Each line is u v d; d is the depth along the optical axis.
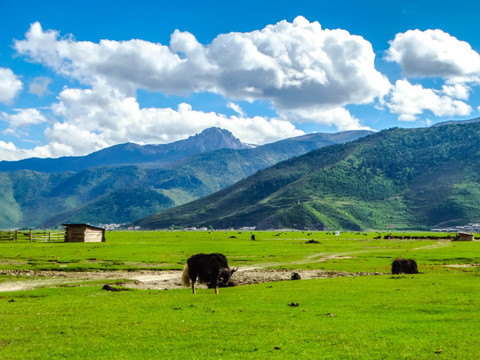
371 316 20.94
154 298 28.88
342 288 31.56
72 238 117.94
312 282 37.03
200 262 31.14
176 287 39.91
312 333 17.67
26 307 25.12
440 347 15.42
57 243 109.06
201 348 15.84
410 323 19.25
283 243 122.44
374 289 30.56
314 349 15.45
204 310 23.31
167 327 19.08
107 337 17.53
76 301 27.66
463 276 39.12
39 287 38.78
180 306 24.88
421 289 30.08
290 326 18.95
